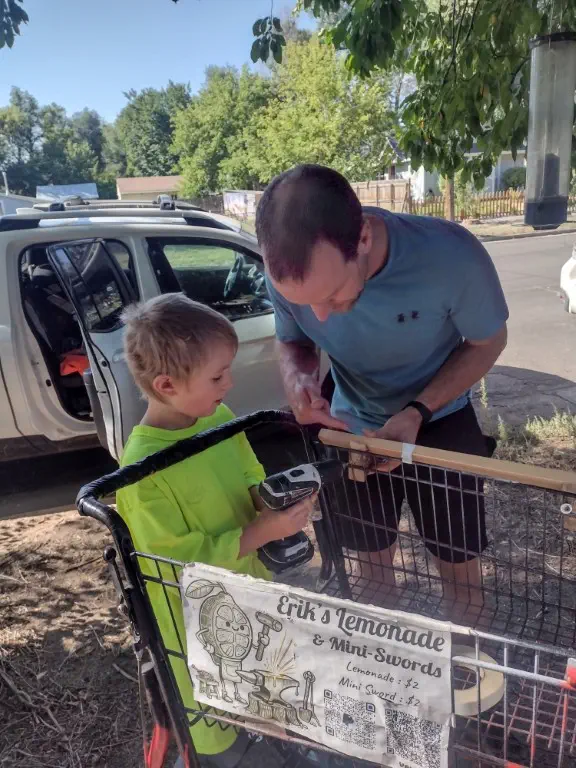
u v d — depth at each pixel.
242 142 40.88
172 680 1.37
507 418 5.02
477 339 1.86
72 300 3.46
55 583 3.26
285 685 1.20
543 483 1.36
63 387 4.16
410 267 1.70
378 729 1.13
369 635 1.08
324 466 1.54
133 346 1.50
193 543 1.50
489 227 20.28
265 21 3.78
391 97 24.45
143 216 4.35
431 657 1.04
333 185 1.39
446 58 3.82
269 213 1.40
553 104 2.82
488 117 3.68
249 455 1.87
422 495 1.95
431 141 3.76
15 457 4.15
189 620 1.26
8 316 3.86
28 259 4.36
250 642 1.20
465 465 1.44
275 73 36.62
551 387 5.72
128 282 3.93
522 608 2.04
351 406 2.17
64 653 2.75
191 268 4.29
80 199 5.10
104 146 97.69
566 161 2.91
